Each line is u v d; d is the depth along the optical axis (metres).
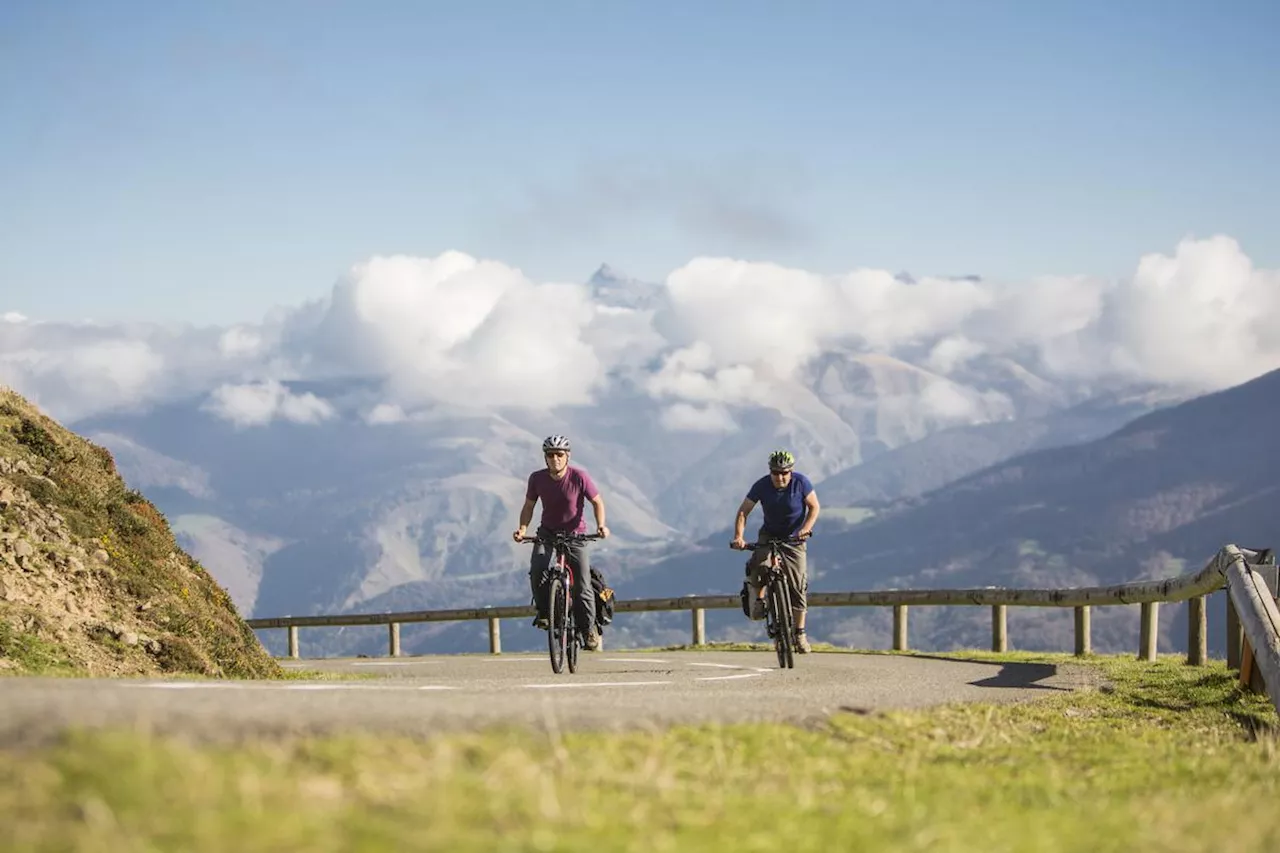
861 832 4.73
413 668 19.17
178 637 14.14
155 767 4.24
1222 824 5.41
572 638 13.61
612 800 4.78
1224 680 12.50
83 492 15.41
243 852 3.67
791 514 14.67
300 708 5.89
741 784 5.46
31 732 4.71
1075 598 18.14
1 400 16.06
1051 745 7.73
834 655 19.61
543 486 13.52
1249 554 11.78
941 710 8.44
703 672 13.82
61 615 13.10
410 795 4.38
